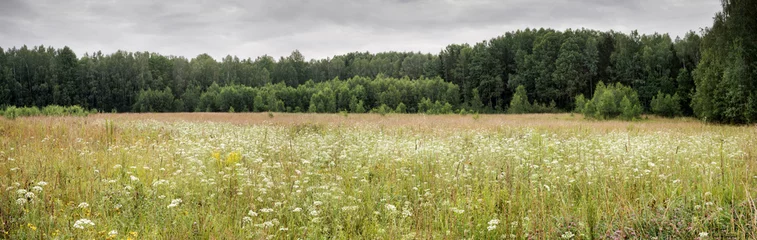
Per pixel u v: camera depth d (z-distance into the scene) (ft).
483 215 17.79
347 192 21.52
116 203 18.44
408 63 362.53
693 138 42.60
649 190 21.27
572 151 33.96
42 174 21.84
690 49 194.08
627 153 29.22
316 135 48.34
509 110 170.81
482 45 259.60
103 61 290.15
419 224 17.16
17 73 270.67
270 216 17.95
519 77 236.84
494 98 254.06
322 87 279.08
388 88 240.32
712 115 88.28
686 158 27.84
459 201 19.22
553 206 19.04
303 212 18.20
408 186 22.67
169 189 20.86
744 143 35.63
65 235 14.37
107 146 35.60
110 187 19.85
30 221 15.94
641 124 76.89
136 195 18.92
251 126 66.13
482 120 87.45
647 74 207.31
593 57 222.07
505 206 19.33
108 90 272.31
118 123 60.70
